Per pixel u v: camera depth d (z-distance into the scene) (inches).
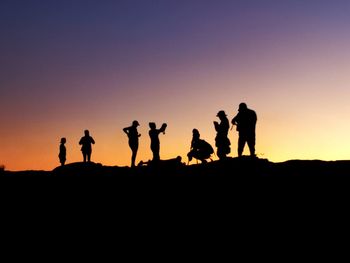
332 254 420.8
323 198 548.1
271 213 523.2
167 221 537.6
